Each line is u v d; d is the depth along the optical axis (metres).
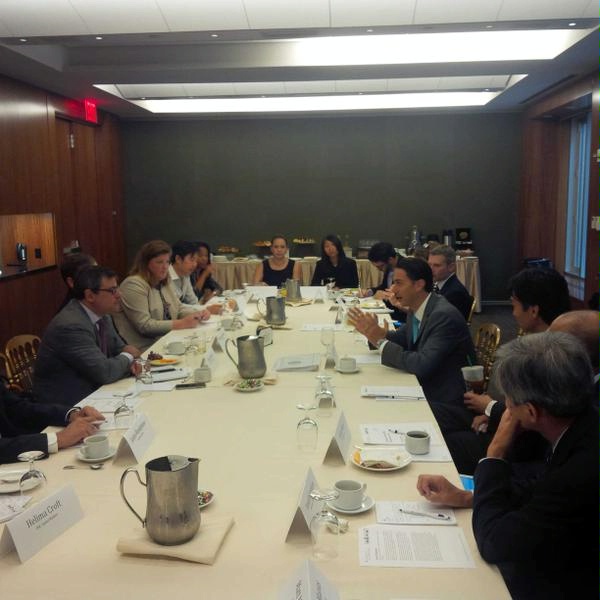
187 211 9.23
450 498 1.63
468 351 3.00
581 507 1.37
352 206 9.11
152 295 4.33
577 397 1.42
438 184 9.01
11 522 1.42
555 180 8.52
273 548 1.45
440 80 7.23
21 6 4.42
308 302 5.14
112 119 8.71
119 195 8.99
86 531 1.53
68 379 2.93
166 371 3.01
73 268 3.80
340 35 4.79
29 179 6.41
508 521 1.40
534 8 4.38
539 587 1.46
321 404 2.42
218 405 2.49
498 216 9.02
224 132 9.07
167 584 1.32
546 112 7.86
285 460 1.93
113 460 1.93
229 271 8.29
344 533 1.51
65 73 5.97
